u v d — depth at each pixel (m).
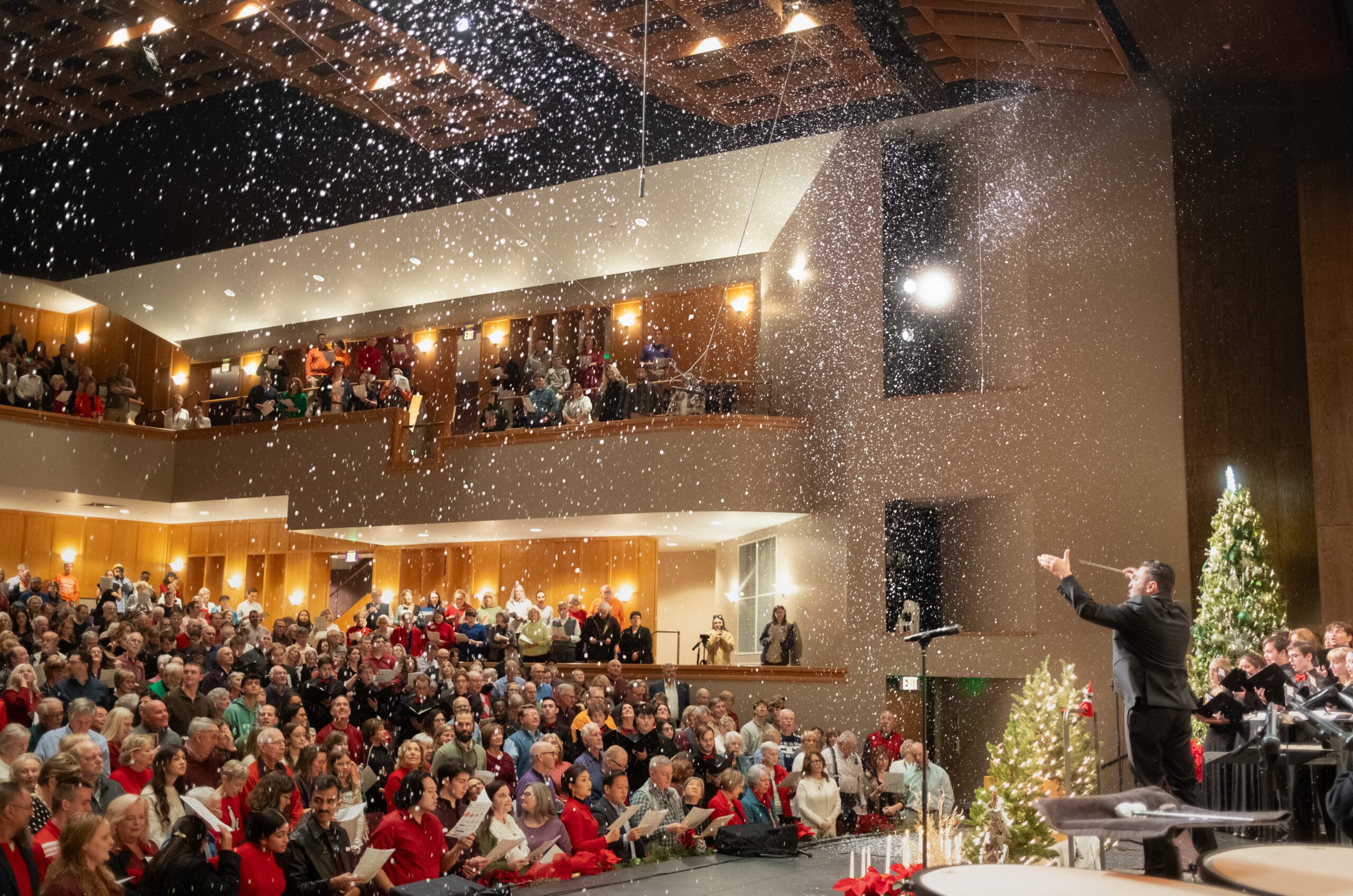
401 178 19.92
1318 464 13.49
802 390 17.50
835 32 14.77
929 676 15.12
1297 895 1.14
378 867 5.86
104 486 20.78
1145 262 15.18
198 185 21.72
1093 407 15.09
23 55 15.60
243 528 23.73
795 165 17.59
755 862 7.51
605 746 9.78
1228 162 15.31
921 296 16.70
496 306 22.16
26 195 20.97
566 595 20.53
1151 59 14.44
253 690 9.11
